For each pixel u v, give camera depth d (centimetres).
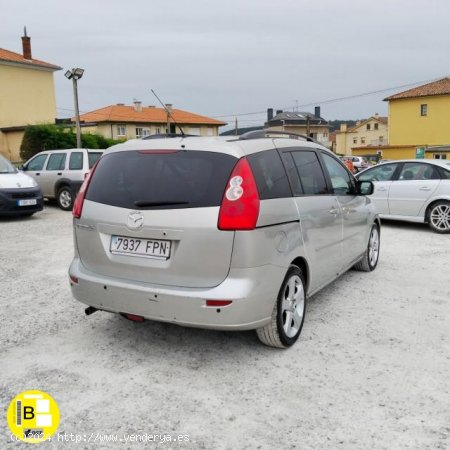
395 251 714
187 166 317
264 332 340
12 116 3147
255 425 261
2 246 743
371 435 252
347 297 482
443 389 299
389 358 342
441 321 416
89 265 351
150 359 341
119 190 335
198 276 305
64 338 378
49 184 1235
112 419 267
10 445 245
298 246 354
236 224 296
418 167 911
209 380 310
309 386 302
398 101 5081
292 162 379
